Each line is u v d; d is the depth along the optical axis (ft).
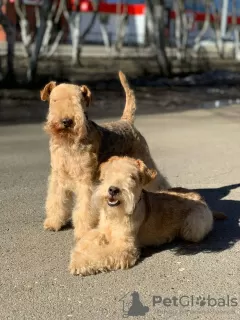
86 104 4.76
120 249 4.09
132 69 25.96
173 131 10.28
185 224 4.60
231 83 21.99
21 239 4.63
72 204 4.95
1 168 7.13
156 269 4.04
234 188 6.30
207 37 46.52
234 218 5.27
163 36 23.50
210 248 4.48
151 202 4.52
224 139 9.46
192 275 3.93
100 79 21.17
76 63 25.99
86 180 4.54
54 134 4.45
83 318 3.29
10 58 17.81
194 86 20.66
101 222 4.36
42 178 6.67
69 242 4.60
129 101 5.71
